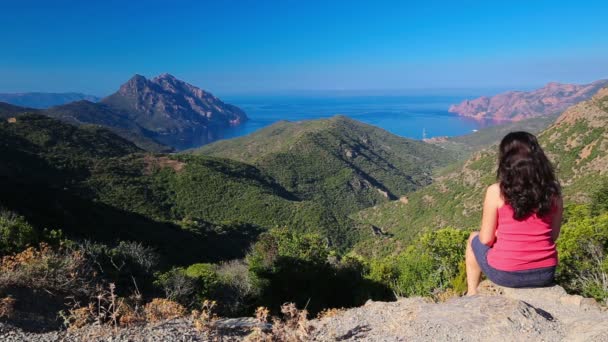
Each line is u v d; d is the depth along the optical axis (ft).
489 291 12.39
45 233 43.47
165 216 274.57
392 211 351.25
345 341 11.74
